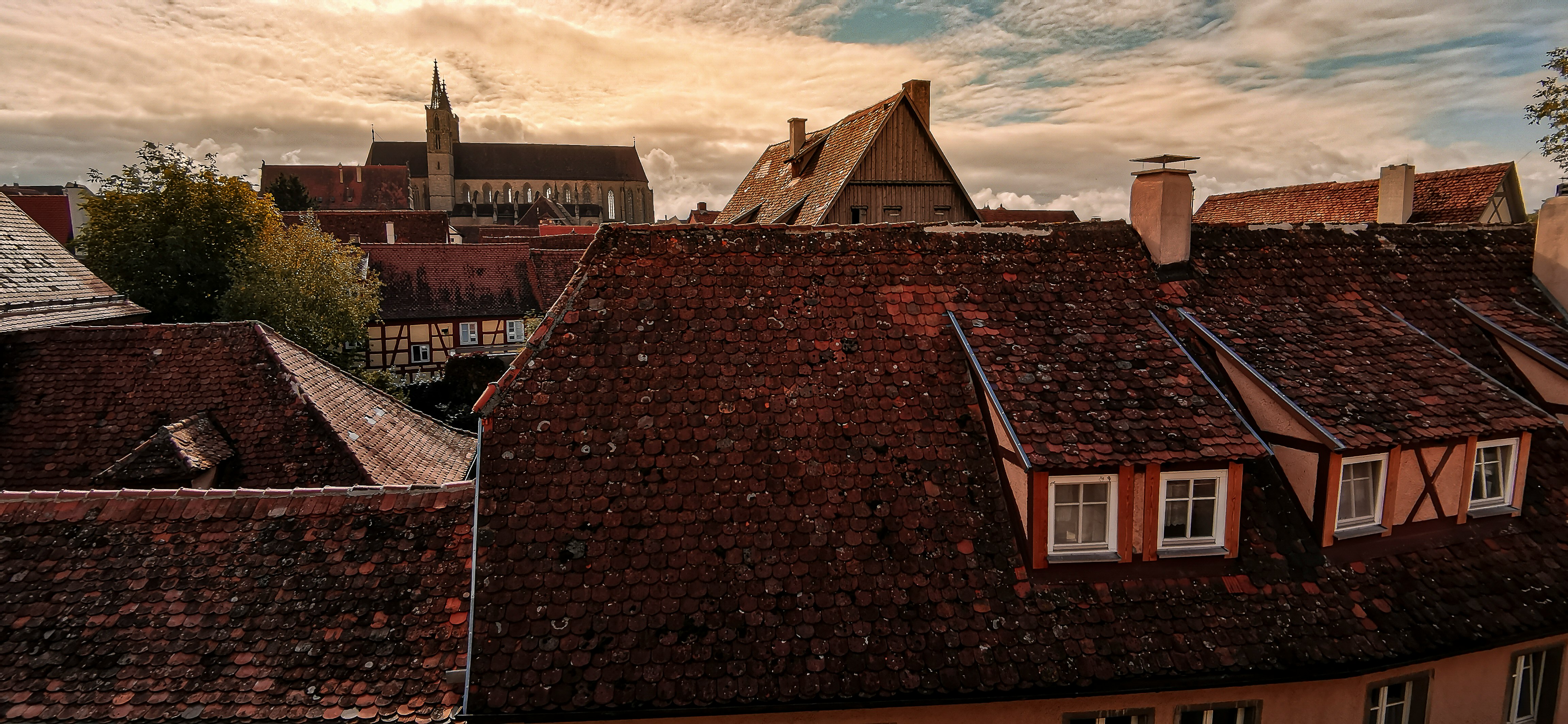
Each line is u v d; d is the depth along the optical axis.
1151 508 8.03
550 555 7.91
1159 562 8.16
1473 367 9.59
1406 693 8.70
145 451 13.40
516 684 7.24
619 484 8.31
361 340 38.34
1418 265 11.44
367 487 10.38
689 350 9.23
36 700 8.28
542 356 9.12
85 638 8.80
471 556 9.60
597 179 151.25
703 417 8.75
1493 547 8.91
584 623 7.56
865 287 9.94
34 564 9.42
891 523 8.27
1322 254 11.25
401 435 17.02
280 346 16.73
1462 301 11.09
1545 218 11.45
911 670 7.43
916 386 9.16
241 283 32.97
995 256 10.38
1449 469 8.88
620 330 9.34
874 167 28.33
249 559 9.58
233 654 8.75
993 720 7.84
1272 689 8.11
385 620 9.08
